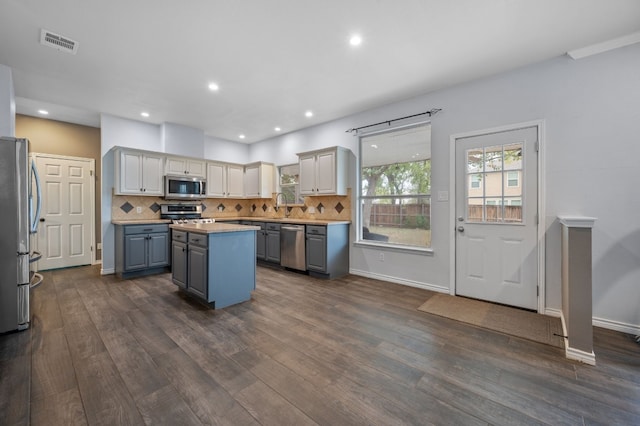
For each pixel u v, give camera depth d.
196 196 5.03
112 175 4.37
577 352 1.95
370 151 4.26
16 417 1.40
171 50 2.60
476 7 2.03
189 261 3.11
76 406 1.48
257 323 2.55
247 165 5.88
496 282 3.06
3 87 2.80
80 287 3.62
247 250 3.17
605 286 2.47
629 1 1.95
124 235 4.02
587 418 1.42
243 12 2.09
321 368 1.85
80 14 2.11
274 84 3.30
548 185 2.74
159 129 4.90
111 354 2.00
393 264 3.89
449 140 3.36
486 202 3.12
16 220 2.36
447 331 2.40
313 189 4.57
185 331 2.38
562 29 2.27
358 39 2.43
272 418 1.41
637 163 2.36
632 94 2.38
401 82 3.24
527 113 2.84
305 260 4.28
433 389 1.65
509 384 1.69
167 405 1.50
